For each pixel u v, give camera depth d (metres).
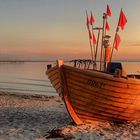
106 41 13.27
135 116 13.48
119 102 12.09
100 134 11.27
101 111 12.32
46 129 11.97
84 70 11.15
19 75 71.06
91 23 13.55
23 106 19.19
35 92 35.16
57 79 11.70
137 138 10.90
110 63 13.47
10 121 13.65
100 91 11.54
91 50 13.47
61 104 21.41
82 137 10.77
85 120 12.62
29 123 13.27
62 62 11.32
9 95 27.80
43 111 17.22
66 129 11.66
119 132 11.72
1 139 10.39
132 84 11.84
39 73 81.94
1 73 80.94
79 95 11.65
